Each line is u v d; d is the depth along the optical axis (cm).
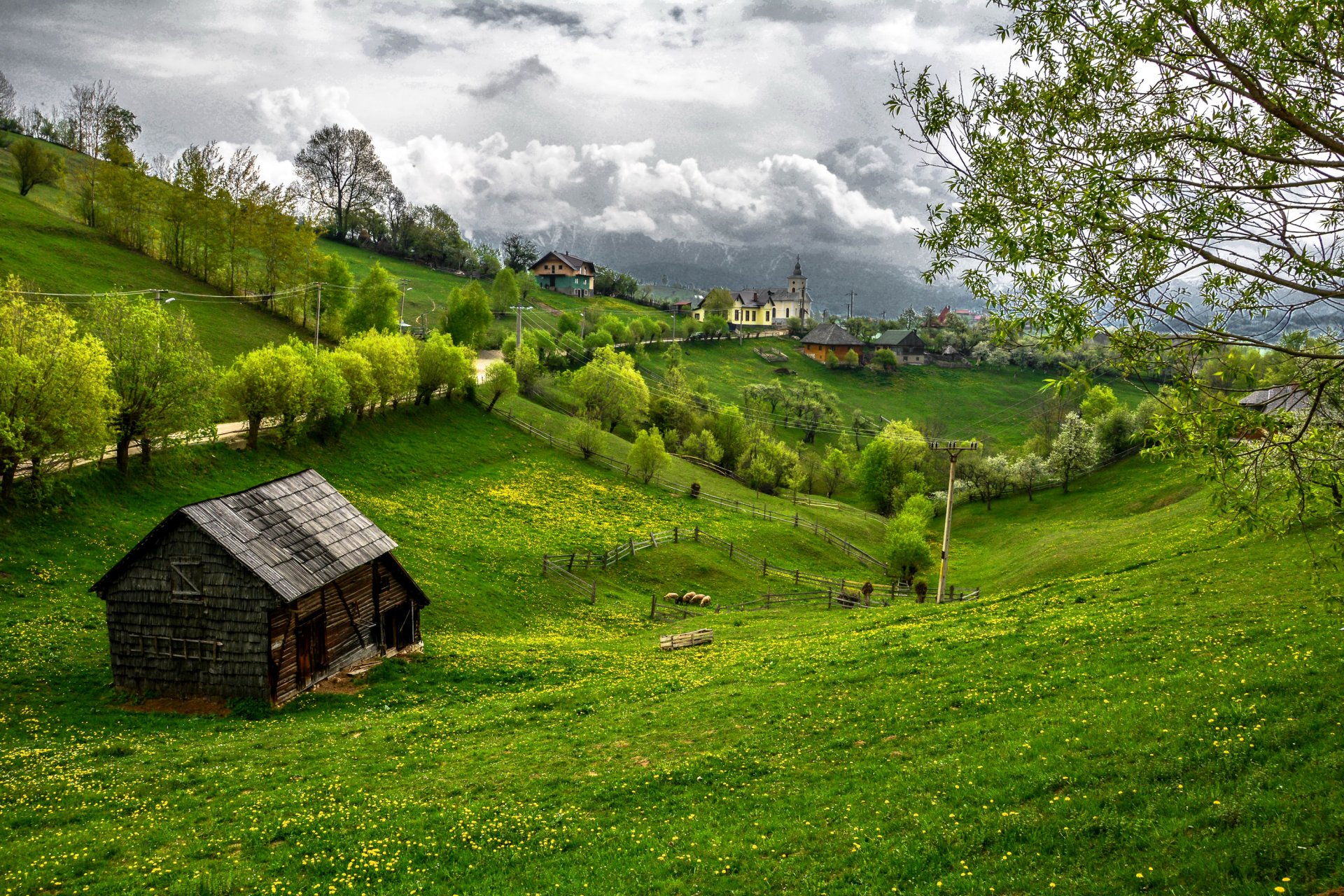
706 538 7719
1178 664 2347
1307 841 1369
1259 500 1511
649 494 9119
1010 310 1511
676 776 2236
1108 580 4012
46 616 3759
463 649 4175
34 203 11775
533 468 8881
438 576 5425
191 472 5888
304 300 11569
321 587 3409
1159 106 1453
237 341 9681
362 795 2288
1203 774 1678
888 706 2520
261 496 3638
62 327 4534
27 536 4319
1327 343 1355
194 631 3294
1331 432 1432
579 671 3772
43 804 2295
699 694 3020
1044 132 1513
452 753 2642
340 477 6956
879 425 15988
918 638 3284
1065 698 2297
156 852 2002
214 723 3080
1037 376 19800
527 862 1852
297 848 1981
